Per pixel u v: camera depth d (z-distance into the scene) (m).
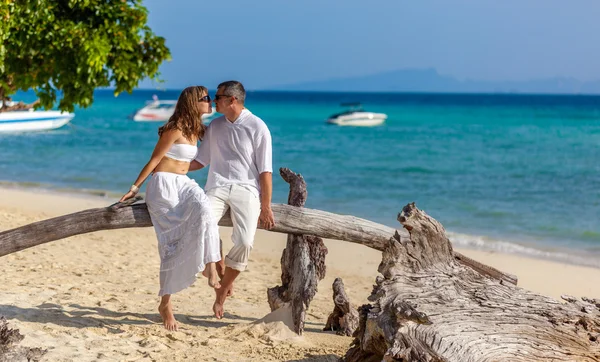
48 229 5.67
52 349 5.09
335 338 6.29
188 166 5.80
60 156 28.67
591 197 19.33
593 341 4.68
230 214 5.87
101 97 148.38
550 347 4.53
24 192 17.72
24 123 37.91
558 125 54.56
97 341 5.43
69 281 7.77
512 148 35.22
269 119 65.06
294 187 6.20
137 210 5.73
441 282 5.11
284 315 6.27
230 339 5.91
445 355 4.17
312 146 36.56
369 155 31.83
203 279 8.70
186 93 5.60
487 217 16.08
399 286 5.01
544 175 24.48
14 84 10.48
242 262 5.93
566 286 9.91
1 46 9.03
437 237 5.35
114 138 38.88
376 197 19.22
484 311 4.78
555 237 13.79
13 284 7.24
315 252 6.29
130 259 9.74
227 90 5.72
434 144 37.88
